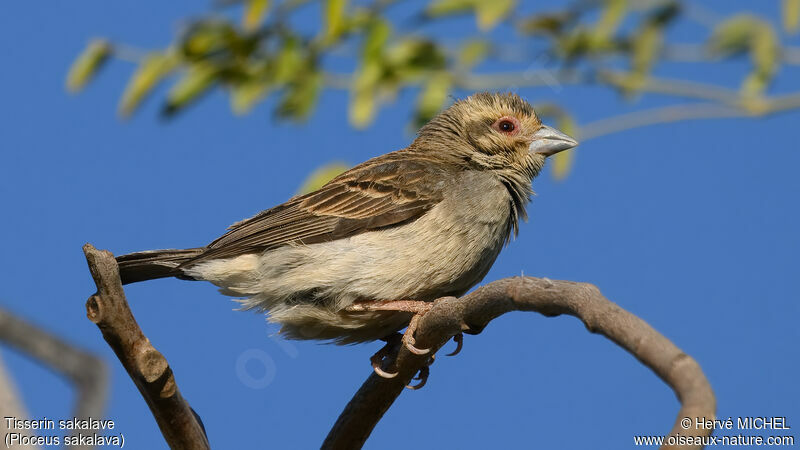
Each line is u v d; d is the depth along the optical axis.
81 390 6.46
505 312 7.99
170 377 8.12
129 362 8.04
